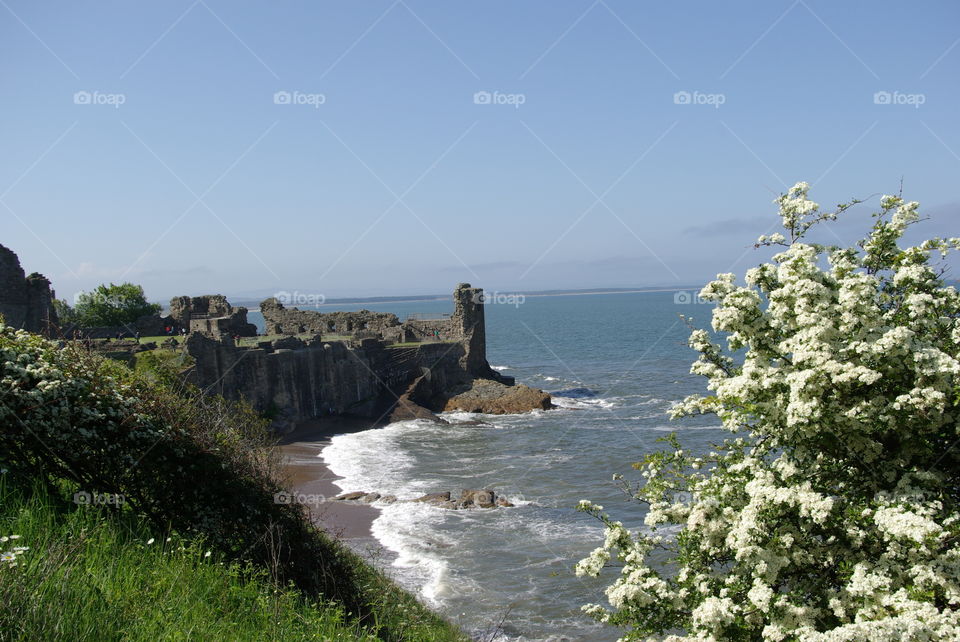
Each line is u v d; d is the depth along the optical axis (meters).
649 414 61.38
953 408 9.22
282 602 10.80
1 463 11.05
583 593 24.03
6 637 6.98
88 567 9.11
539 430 55.50
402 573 25.59
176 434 12.26
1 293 43.91
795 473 10.05
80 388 11.55
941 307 10.78
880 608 7.98
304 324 85.62
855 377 9.01
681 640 9.38
